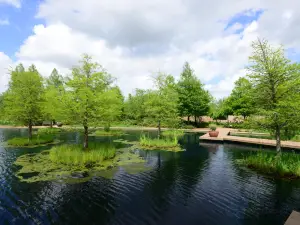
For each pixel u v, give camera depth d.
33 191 9.17
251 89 13.02
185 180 10.87
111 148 17.23
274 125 12.48
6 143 22.22
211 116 59.22
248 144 21.86
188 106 44.06
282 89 11.84
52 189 9.43
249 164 13.74
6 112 22.27
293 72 11.59
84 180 10.68
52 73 51.16
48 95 15.25
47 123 48.75
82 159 13.72
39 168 12.62
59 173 11.75
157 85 23.91
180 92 44.09
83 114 15.09
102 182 10.44
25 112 21.16
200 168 13.20
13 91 21.78
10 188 9.47
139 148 20.14
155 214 7.22
